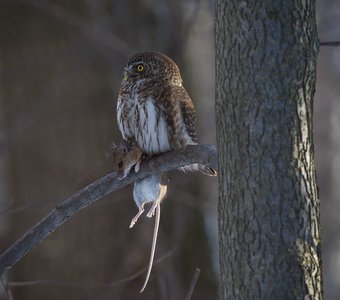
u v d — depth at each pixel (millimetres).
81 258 14320
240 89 6734
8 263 8609
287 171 6652
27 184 14648
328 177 23828
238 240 6789
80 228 14383
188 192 15320
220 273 7051
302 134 6703
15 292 14492
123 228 14414
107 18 15047
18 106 14875
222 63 6871
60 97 14688
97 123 14617
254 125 6688
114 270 14305
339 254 24109
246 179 6723
